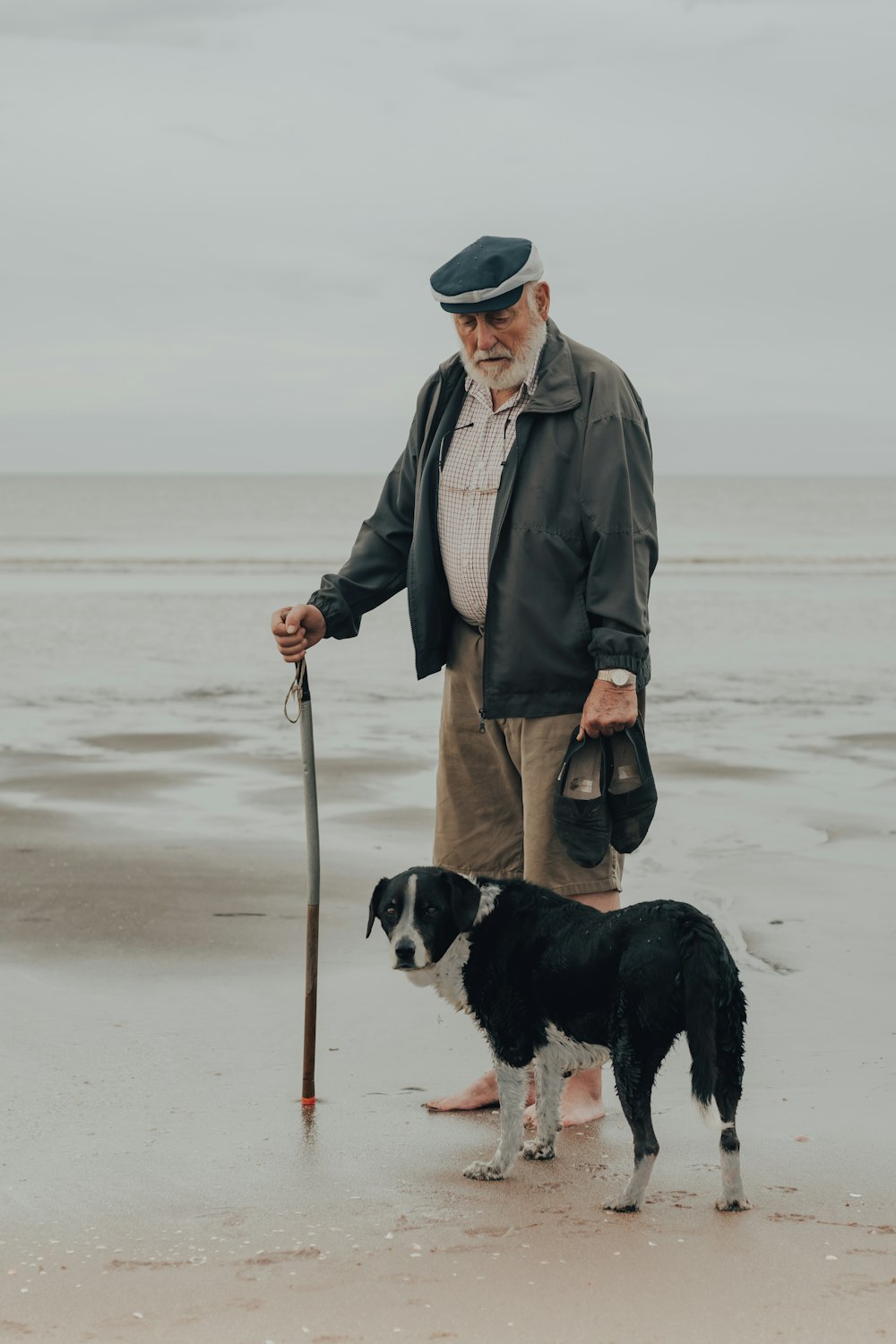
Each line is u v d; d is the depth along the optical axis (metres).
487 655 4.58
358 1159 4.09
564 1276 3.31
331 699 14.48
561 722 4.53
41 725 12.67
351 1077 4.78
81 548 43.38
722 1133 3.70
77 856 7.87
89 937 6.35
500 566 4.51
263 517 78.50
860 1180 3.89
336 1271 3.34
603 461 4.40
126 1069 4.80
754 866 7.71
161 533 57.31
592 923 3.92
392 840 8.32
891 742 12.10
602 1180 3.96
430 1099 4.60
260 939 6.37
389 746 11.66
